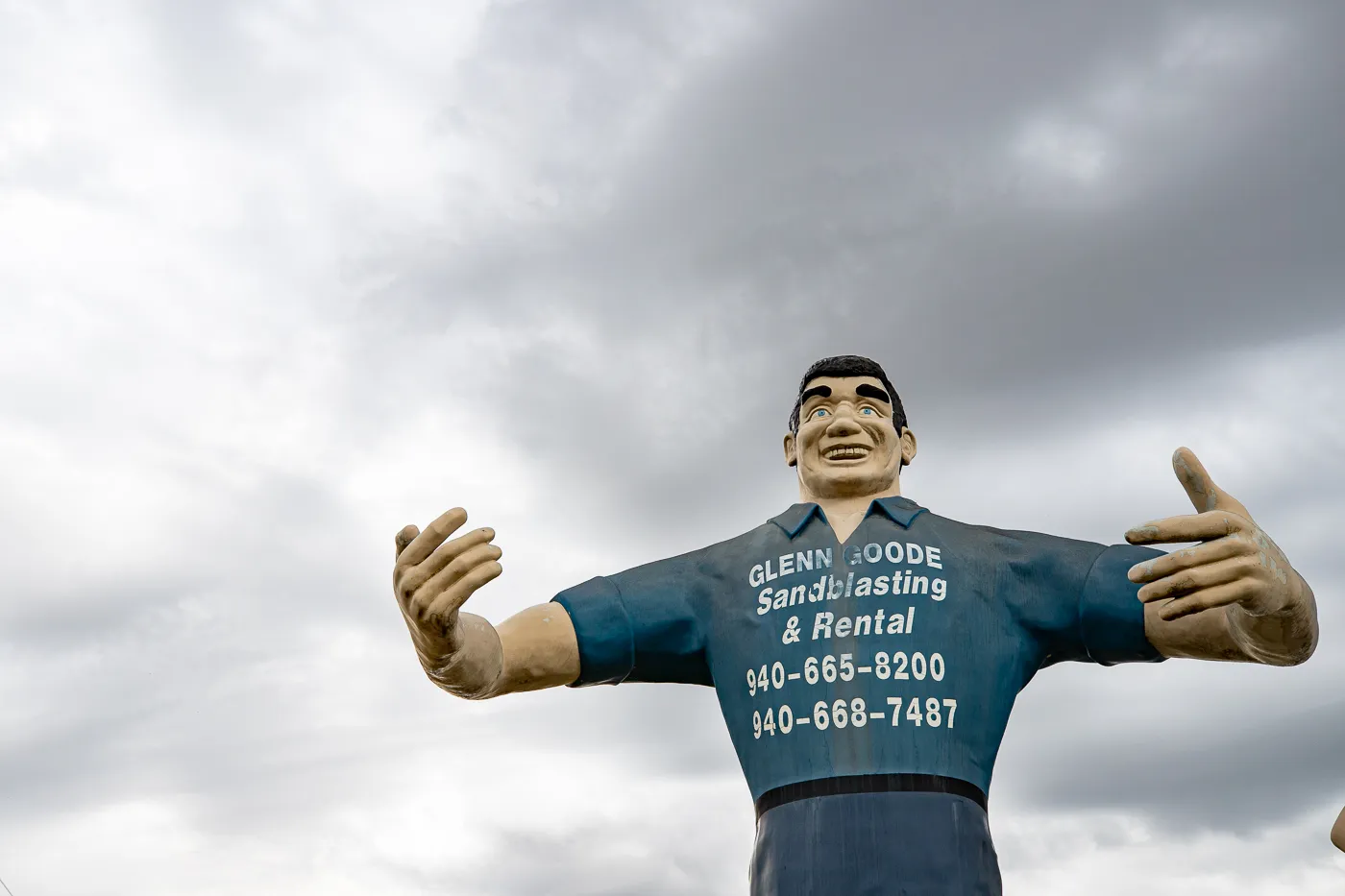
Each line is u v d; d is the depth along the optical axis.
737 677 14.53
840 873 13.40
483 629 14.31
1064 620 14.50
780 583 14.72
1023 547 14.80
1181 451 13.24
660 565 15.41
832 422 15.56
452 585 13.20
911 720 13.89
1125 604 14.27
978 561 14.69
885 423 15.73
